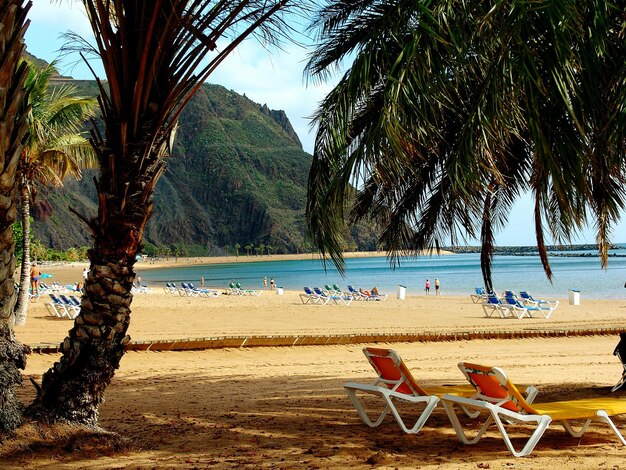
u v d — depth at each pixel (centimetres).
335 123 572
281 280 8262
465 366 554
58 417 529
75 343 529
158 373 1055
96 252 529
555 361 1182
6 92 457
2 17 453
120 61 524
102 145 521
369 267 12625
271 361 1216
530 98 486
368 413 715
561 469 471
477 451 536
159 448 547
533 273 7544
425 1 504
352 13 777
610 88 534
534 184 845
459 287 5372
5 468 470
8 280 484
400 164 519
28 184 1750
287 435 599
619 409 548
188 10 529
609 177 688
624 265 9362
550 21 464
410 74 504
